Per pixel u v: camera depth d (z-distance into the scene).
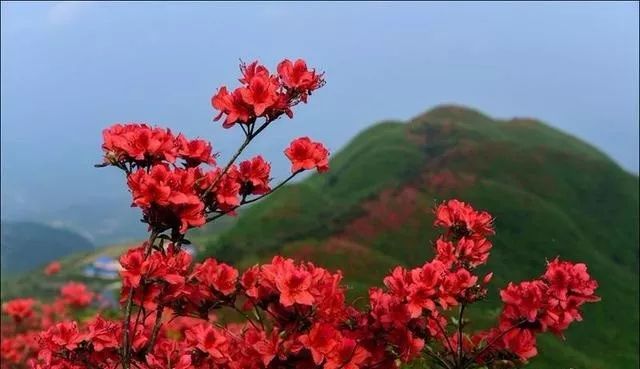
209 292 5.57
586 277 5.45
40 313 21.09
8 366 15.98
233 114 5.39
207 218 5.59
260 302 5.36
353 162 104.00
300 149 5.67
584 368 23.91
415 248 67.69
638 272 81.56
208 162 5.79
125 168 5.48
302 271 5.01
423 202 76.06
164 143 5.45
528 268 69.69
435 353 6.02
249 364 5.16
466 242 6.17
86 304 20.25
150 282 5.23
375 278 58.34
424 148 105.19
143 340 5.53
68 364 5.49
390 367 5.52
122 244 146.00
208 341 5.37
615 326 58.44
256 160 5.85
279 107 5.37
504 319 5.62
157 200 5.09
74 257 137.00
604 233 85.56
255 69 5.55
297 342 5.00
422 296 5.30
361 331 5.49
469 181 83.62
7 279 111.69
